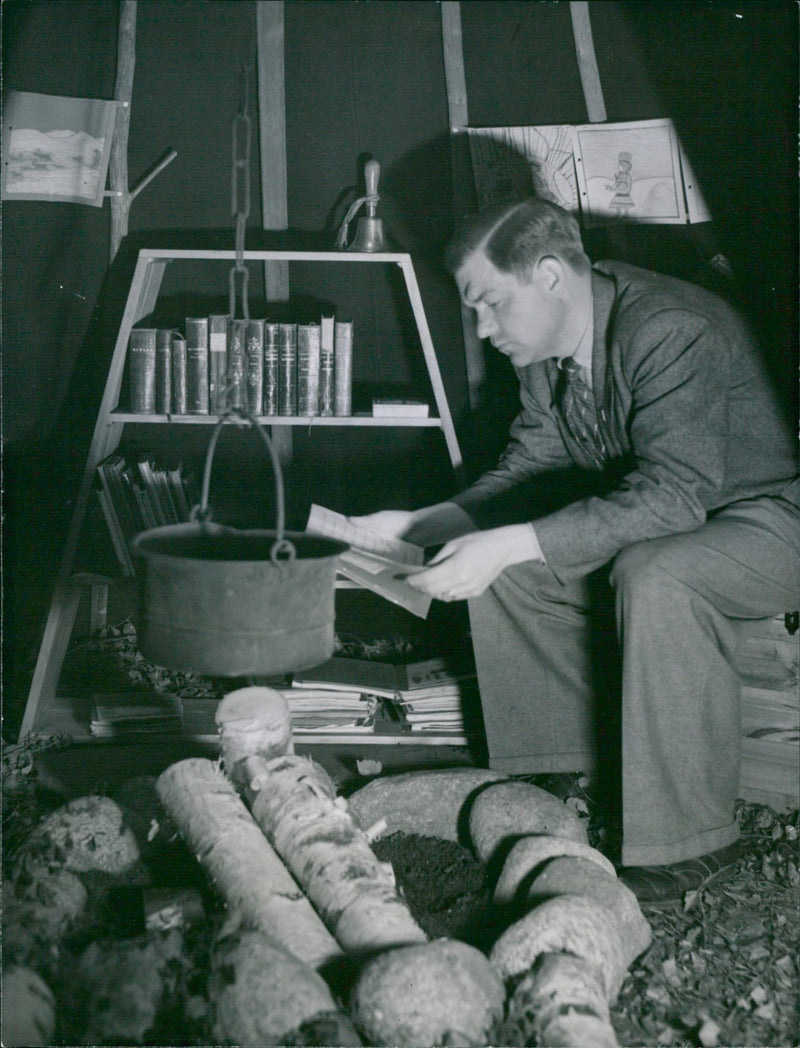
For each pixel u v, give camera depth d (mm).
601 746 2742
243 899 1945
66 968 1754
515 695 2746
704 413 2369
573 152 3500
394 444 3848
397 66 3510
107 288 3568
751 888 2354
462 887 2293
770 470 2564
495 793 2395
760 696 2717
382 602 4102
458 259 2482
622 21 3465
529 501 2932
